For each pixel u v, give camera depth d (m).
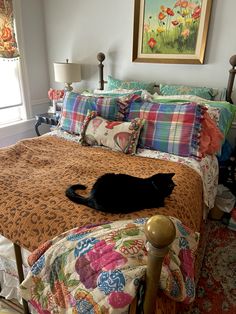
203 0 2.17
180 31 2.35
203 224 1.87
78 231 0.90
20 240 1.00
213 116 1.87
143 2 2.42
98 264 0.74
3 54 2.70
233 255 1.73
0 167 1.52
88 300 0.69
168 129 1.78
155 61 2.56
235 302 1.37
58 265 0.81
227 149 2.23
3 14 2.61
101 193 1.07
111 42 2.78
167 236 0.57
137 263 0.72
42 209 1.06
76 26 2.93
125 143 1.83
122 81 2.69
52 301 0.79
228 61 2.24
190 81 2.48
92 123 1.97
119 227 0.87
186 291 0.78
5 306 1.26
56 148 1.92
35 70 3.17
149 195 1.10
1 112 2.97
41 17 3.08
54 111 3.01
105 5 2.67
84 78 3.12
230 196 2.10
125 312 0.66
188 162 1.65
